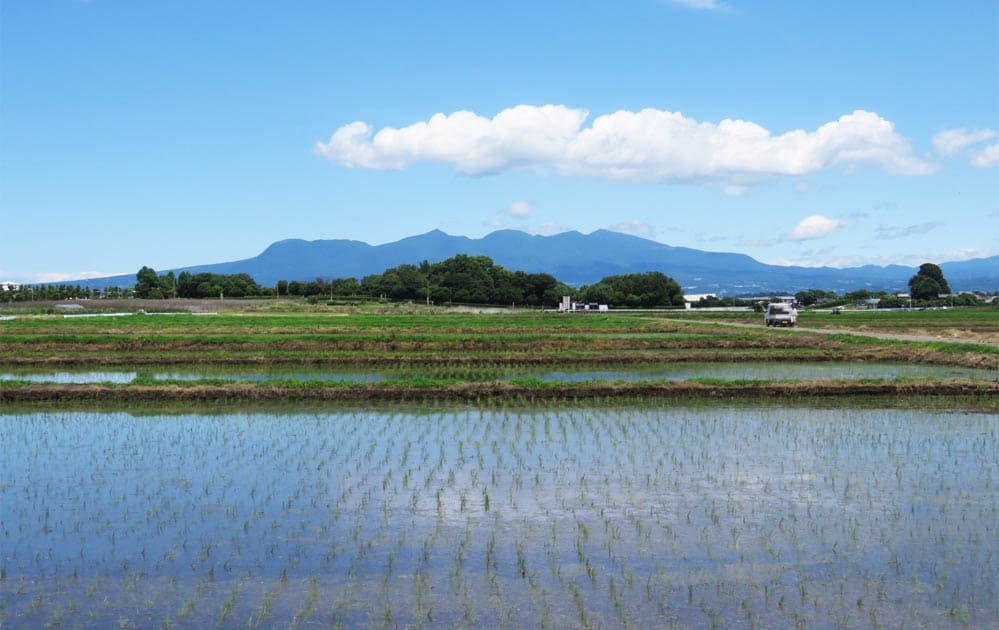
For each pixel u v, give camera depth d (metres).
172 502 16.02
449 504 15.79
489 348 50.28
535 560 12.83
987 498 16.20
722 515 15.11
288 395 29.38
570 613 10.95
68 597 11.52
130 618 10.84
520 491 16.70
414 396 29.45
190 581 12.05
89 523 14.72
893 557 12.95
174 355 44.69
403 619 10.77
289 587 11.80
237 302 153.62
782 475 18.03
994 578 12.12
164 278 192.50
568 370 40.00
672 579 12.09
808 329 71.38
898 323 86.06
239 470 18.52
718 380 30.81
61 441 21.88
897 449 20.69
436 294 181.25
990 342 53.19
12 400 28.72
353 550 13.28
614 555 13.04
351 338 53.16
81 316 96.31
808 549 13.32
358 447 20.97
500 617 10.83
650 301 189.12
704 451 20.47
